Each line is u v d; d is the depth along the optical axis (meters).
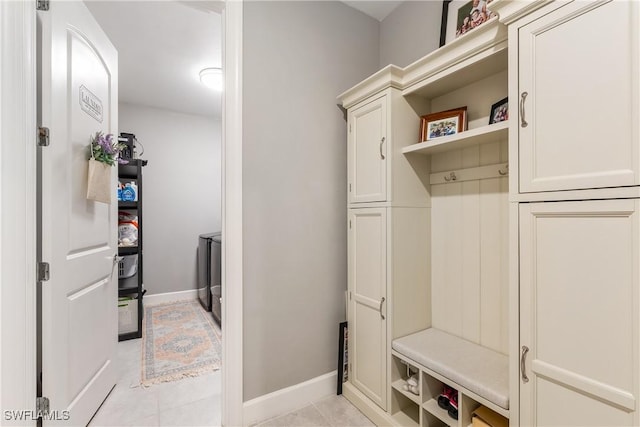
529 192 1.04
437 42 1.81
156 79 3.05
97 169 1.64
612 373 0.86
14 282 1.21
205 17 2.11
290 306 1.80
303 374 1.84
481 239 1.56
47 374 1.31
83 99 1.59
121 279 2.75
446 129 1.61
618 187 0.85
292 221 1.81
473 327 1.59
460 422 1.27
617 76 0.85
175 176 3.97
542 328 1.01
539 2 1.01
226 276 1.61
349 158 1.92
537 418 1.02
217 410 1.78
